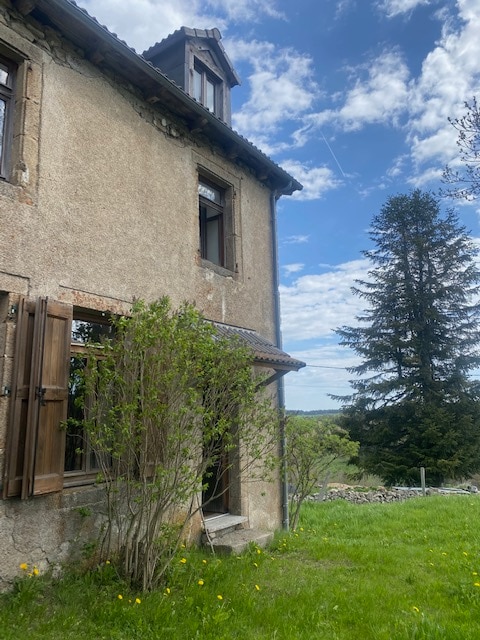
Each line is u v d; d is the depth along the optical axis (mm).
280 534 7363
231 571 5281
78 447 5180
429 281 23656
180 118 7125
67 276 5105
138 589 4496
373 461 21875
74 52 5590
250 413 5668
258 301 8586
